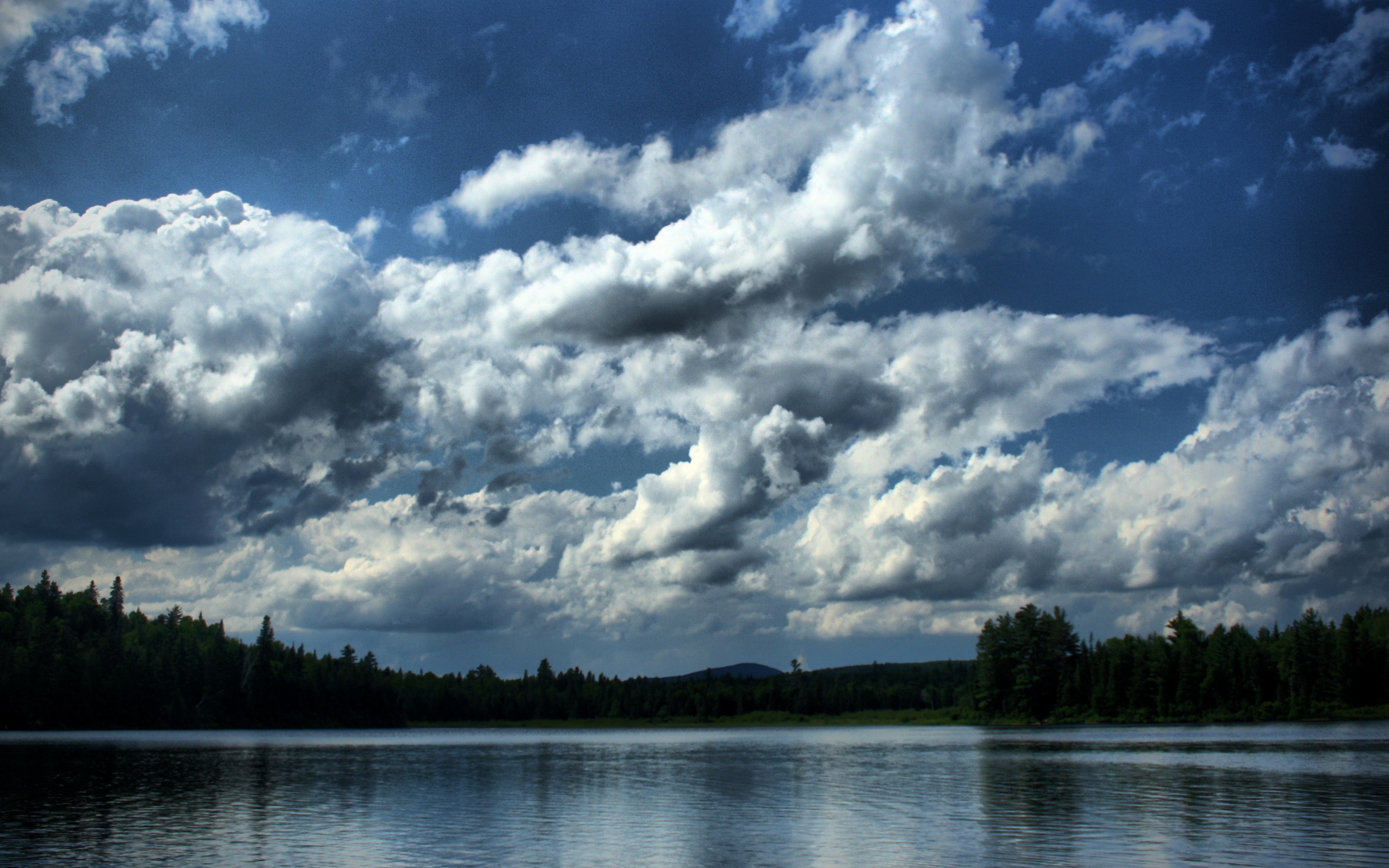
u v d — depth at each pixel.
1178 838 46.31
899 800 64.69
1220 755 101.50
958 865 40.41
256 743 166.12
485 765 106.38
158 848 45.44
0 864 41.66
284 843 47.16
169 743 163.50
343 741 183.62
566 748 154.38
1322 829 48.62
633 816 57.12
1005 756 108.69
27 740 171.38
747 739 197.50
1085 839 46.50
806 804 63.09
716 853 43.72
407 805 63.41
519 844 46.75
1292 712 199.12
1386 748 110.25
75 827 52.78
